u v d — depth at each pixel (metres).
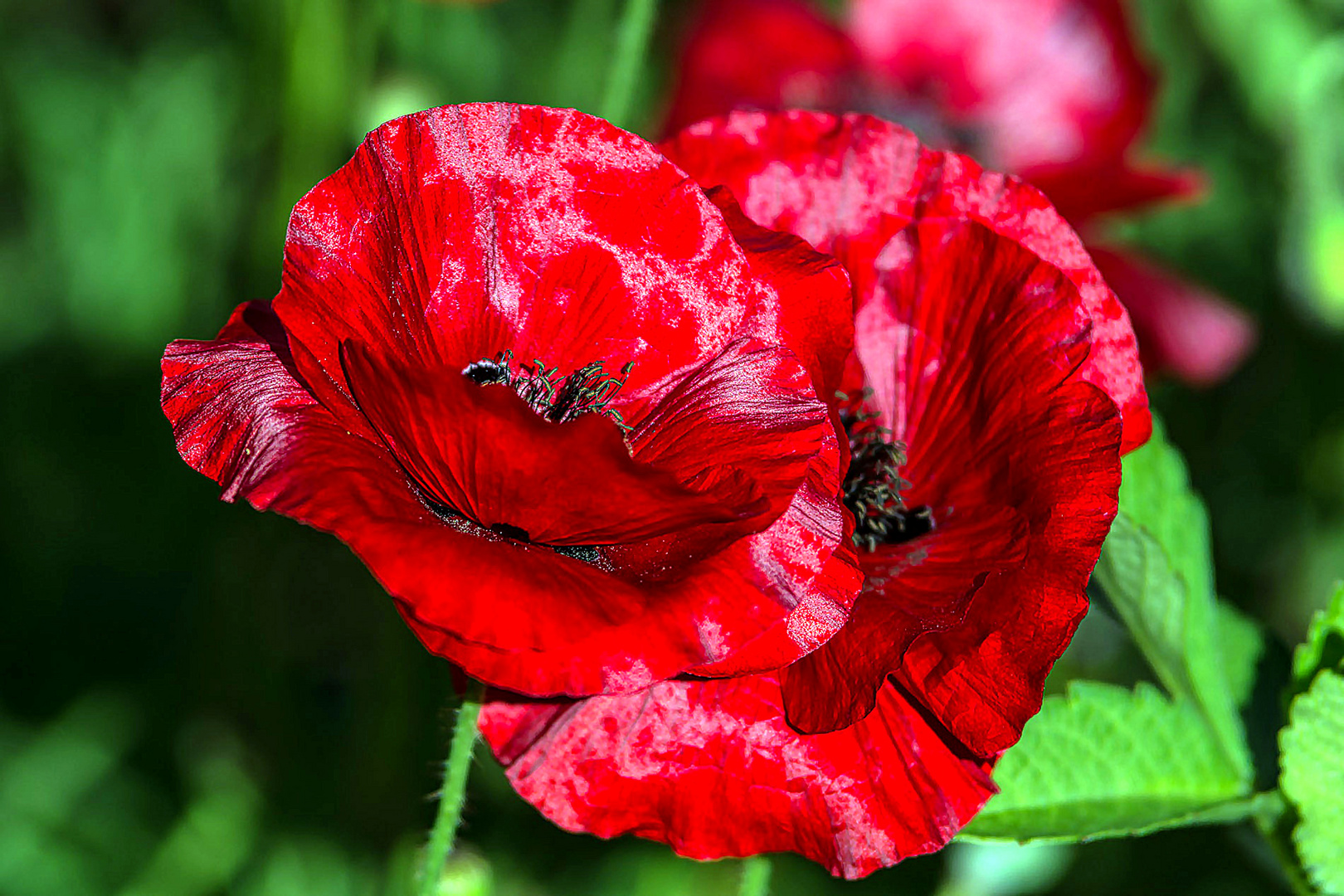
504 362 0.42
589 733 0.42
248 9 0.68
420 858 0.47
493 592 0.39
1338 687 0.43
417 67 0.67
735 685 0.42
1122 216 0.61
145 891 0.60
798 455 0.40
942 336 0.43
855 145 0.43
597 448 0.39
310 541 0.63
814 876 0.63
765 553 0.40
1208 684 0.45
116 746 0.65
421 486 0.41
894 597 0.42
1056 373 0.42
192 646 0.65
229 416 0.40
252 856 0.61
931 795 0.42
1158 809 0.44
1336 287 0.63
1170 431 0.68
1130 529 0.43
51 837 0.63
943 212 0.43
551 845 0.62
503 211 0.41
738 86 0.68
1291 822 0.45
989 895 0.52
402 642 0.57
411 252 0.41
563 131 0.41
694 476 0.41
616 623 0.39
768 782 0.42
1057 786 0.44
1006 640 0.41
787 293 0.42
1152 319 0.57
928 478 0.43
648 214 0.42
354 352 0.39
